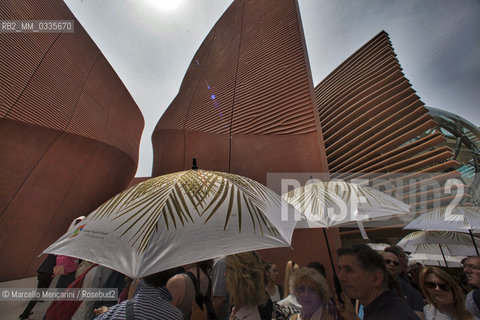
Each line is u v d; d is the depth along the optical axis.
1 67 6.83
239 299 1.46
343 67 7.95
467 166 11.26
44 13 8.55
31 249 7.79
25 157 7.48
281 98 6.34
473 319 1.57
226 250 1.09
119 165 11.98
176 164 7.75
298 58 6.64
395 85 5.67
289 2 8.05
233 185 1.56
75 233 1.29
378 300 1.06
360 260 1.13
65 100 8.92
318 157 5.10
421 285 1.79
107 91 11.81
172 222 1.18
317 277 1.28
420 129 4.66
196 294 1.53
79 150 9.34
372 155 5.54
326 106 8.25
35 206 7.89
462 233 4.22
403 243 4.62
